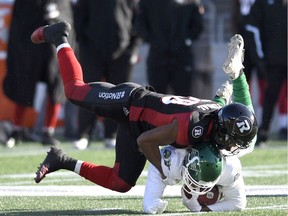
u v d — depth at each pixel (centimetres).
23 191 2480
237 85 2084
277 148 4056
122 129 2078
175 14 4006
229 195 1997
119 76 4006
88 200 2270
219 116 1875
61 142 4478
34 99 4316
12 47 4041
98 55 3959
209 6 5066
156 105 1972
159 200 1984
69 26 2306
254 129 1877
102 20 3947
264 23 4062
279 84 4084
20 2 4000
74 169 2111
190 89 4081
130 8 3991
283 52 4047
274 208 2047
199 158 1888
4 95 4534
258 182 2703
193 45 4278
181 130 1883
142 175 2948
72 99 2144
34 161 3416
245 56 4088
